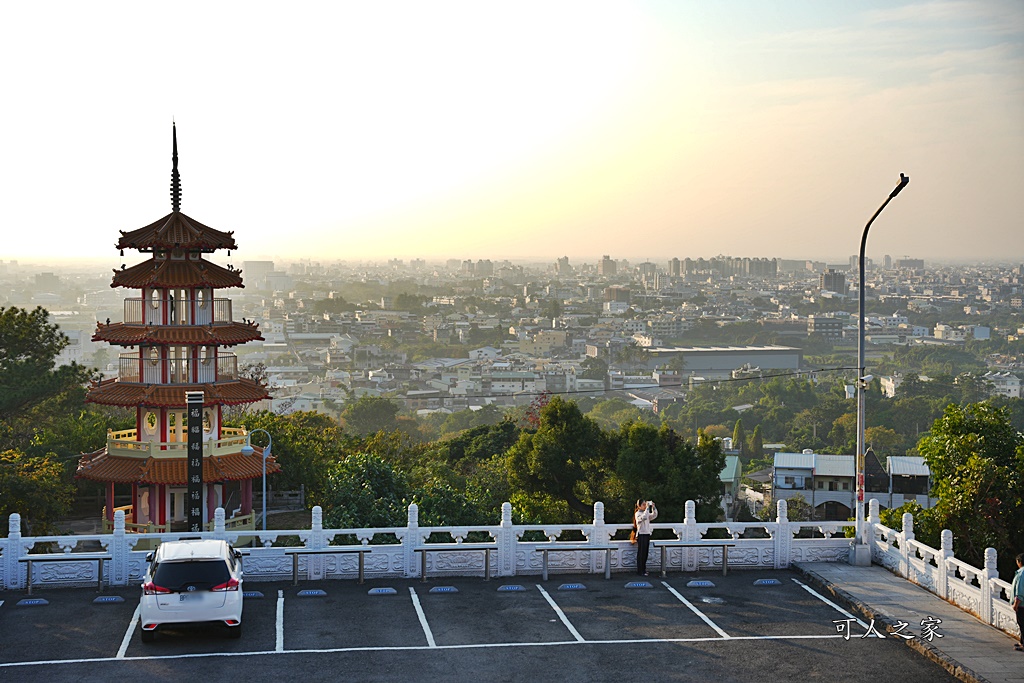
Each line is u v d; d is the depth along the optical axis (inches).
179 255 1615.4
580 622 842.2
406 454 3068.4
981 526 1102.4
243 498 1708.9
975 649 764.6
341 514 1513.3
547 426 2105.1
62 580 918.4
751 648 784.3
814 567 1011.3
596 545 991.6
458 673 724.0
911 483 4010.8
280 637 792.3
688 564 1010.7
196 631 805.2
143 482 1557.6
